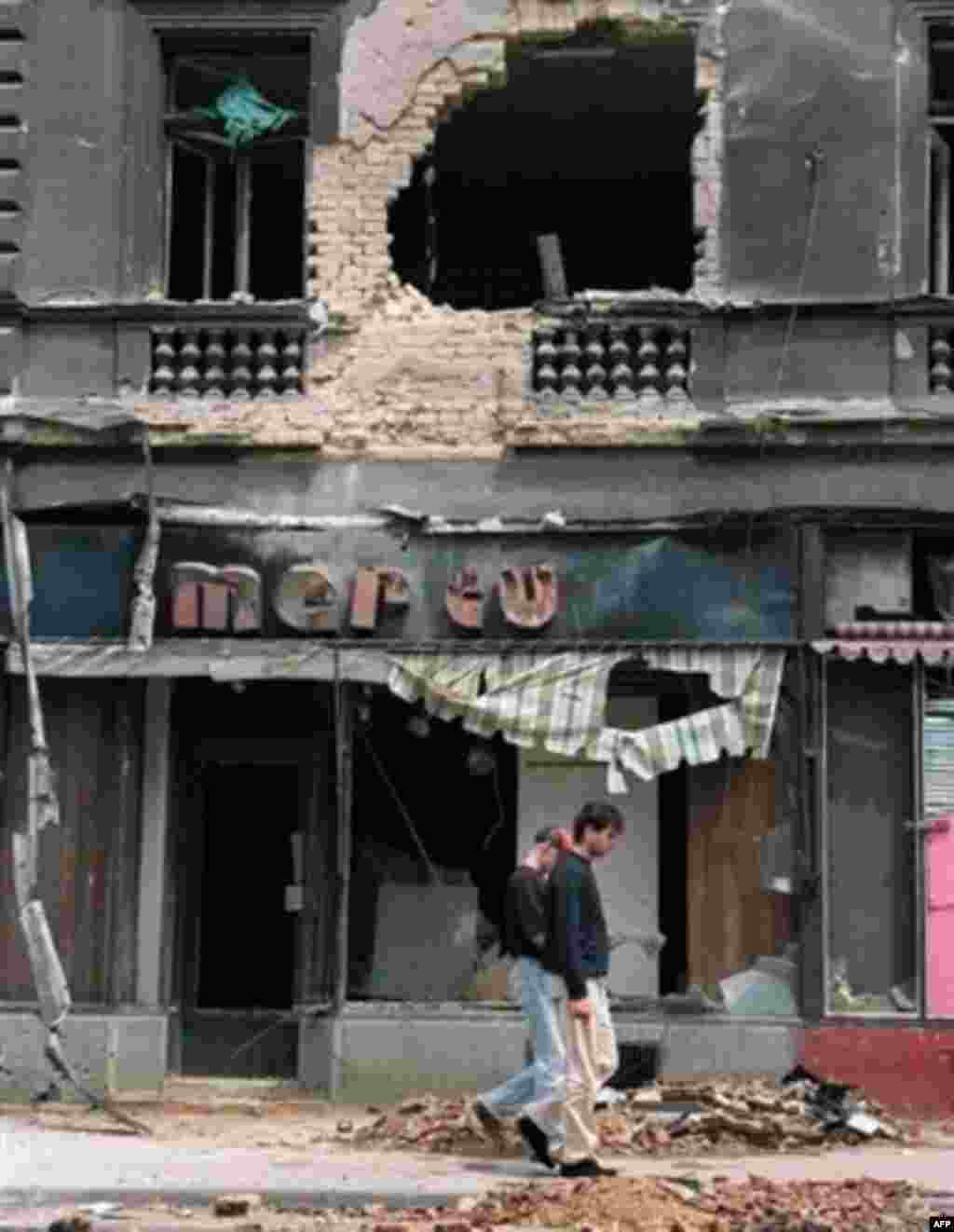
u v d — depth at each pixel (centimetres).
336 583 2320
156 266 2425
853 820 2250
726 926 2267
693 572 2286
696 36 2397
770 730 2234
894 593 2272
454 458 2345
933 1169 1753
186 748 2422
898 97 2362
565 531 2303
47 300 2408
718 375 2345
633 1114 1989
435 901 2414
